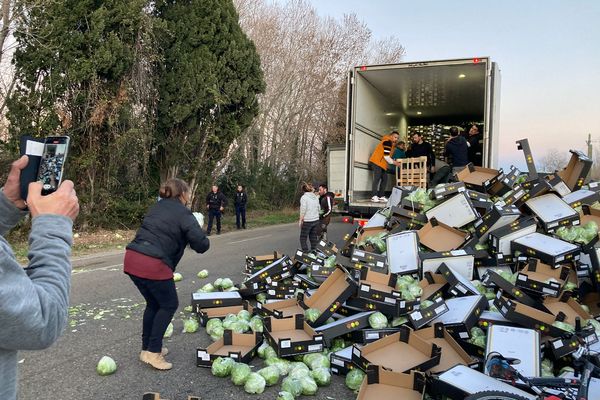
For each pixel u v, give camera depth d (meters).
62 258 1.42
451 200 6.23
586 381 2.98
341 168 21.77
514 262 5.51
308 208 10.63
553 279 4.89
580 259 5.41
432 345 4.04
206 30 16.34
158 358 4.42
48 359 4.67
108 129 14.30
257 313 5.47
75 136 13.71
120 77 14.16
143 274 4.21
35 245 1.40
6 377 1.31
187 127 16.59
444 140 16.05
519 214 5.83
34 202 1.47
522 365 3.81
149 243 4.25
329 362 4.41
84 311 6.40
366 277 5.04
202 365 4.48
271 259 7.68
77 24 13.35
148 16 14.58
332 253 7.03
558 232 5.72
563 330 4.15
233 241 14.84
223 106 17.44
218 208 17.22
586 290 5.25
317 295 5.18
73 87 13.39
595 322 4.41
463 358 4.11
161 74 15.77
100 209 15.10
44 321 1.28
